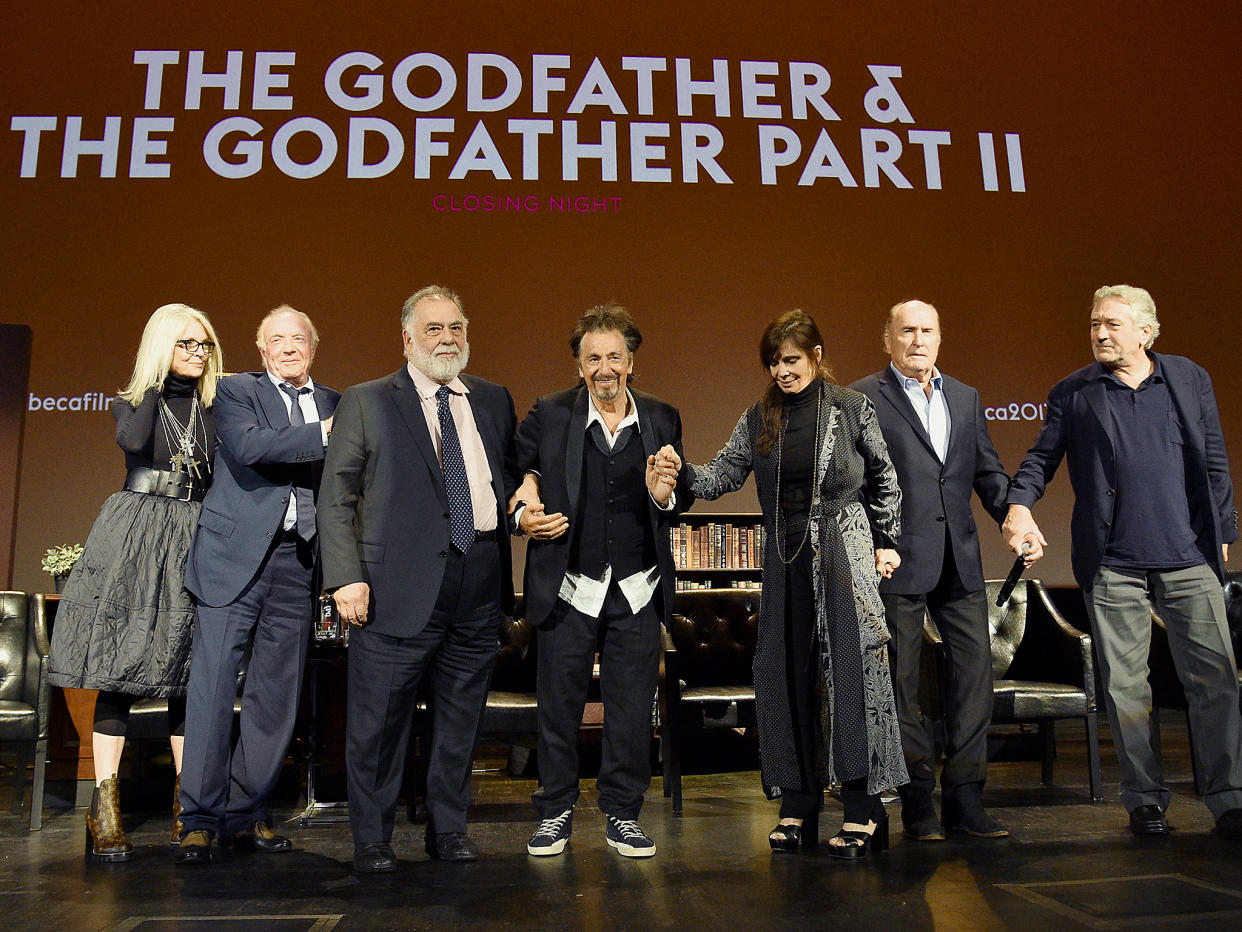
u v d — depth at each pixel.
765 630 2.57
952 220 5.12
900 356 2.82
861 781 2.47
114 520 2.61
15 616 3.51
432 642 2.42
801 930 1.84
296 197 4.84
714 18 5.22
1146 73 5.37
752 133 5.11
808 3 5.28
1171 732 4.74
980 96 5.27
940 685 3.21
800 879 2.22
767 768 2.54
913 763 2.62
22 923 1.94
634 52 5.15
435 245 4.86
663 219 5.00
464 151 4.96
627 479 2.53
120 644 2.53
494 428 2.58
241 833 2.66
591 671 2.55
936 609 2.77
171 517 2.64
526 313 4.86
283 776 3.54
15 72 4.87
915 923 1.88
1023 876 2.21
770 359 2.56
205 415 2.77
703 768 4.12
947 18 5.33
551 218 4.95
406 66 5.03
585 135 5.04
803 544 2.50
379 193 4.88
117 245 4.73
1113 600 2.78
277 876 2.31
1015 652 3.57
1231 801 2.62
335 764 3.40
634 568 2.52
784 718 2.53
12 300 4.64
